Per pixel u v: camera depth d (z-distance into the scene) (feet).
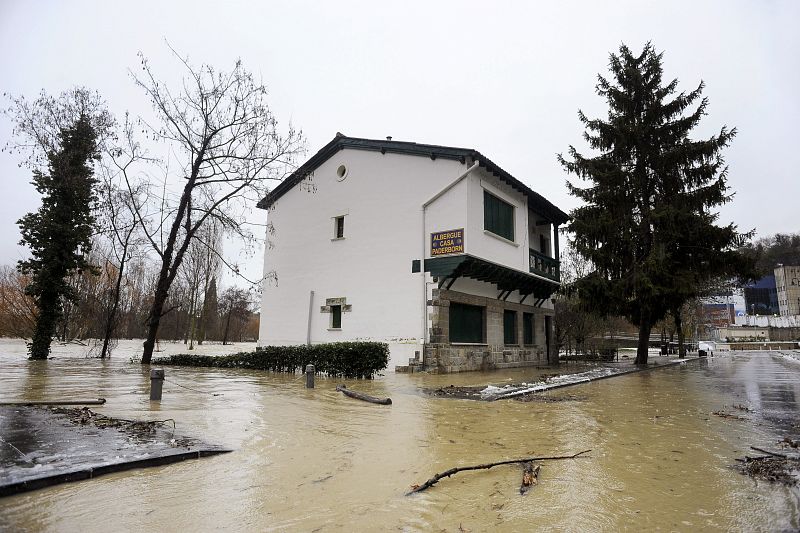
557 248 77.20
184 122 60.13
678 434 19.74
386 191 59.88
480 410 25.53
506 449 17.01
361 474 13.96
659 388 38.17
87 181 67.56
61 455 13.83
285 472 14.02
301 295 66.90
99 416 20.70
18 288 105.19
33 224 64.39
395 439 18.37
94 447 14.90
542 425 21.43
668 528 10.30
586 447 17.38
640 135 69.62
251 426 20.08
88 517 10.36
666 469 14.67
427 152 56.34
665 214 63.82
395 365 54.54
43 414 20.52
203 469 14.03
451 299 54.65
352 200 63.16
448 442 17.97
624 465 15.10
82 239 67.41
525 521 10.68
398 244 57.57
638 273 64.64
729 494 12.39
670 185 68.95
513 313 69.62
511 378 45.42
